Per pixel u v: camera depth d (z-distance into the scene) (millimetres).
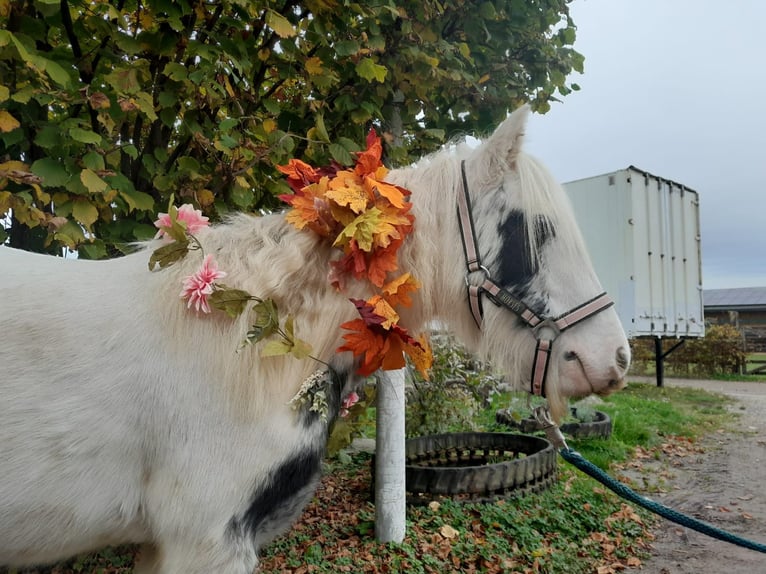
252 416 1267
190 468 1224
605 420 6023
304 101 3000
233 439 1253
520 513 3559
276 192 2693
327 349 1427
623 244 8625
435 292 1563
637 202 8750
